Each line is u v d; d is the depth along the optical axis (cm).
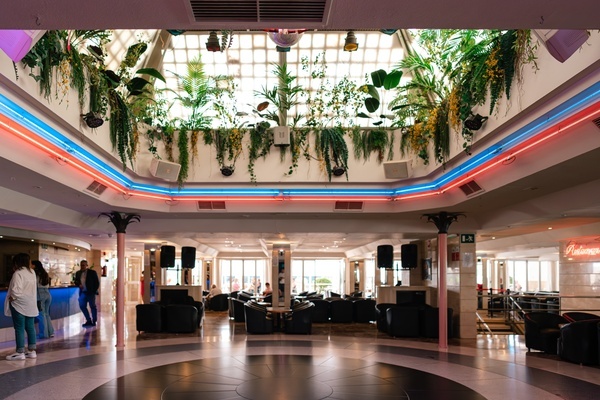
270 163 1220
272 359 983
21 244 1825
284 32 613
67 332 1384
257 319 1414
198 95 1252
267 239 1712
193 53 1398
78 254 2339
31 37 434
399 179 1184
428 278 1702
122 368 878
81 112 806
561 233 1599
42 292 1256
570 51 458
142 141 1161
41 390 714
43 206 1118
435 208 1223
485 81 807
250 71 1440
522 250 2270
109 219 1384
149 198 1227
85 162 904
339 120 1243
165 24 333
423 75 1167
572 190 967
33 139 729
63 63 712
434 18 328
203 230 1412
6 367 877
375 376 827
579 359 955
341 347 1168
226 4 309
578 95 609
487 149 870
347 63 1422
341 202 1267
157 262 1855
